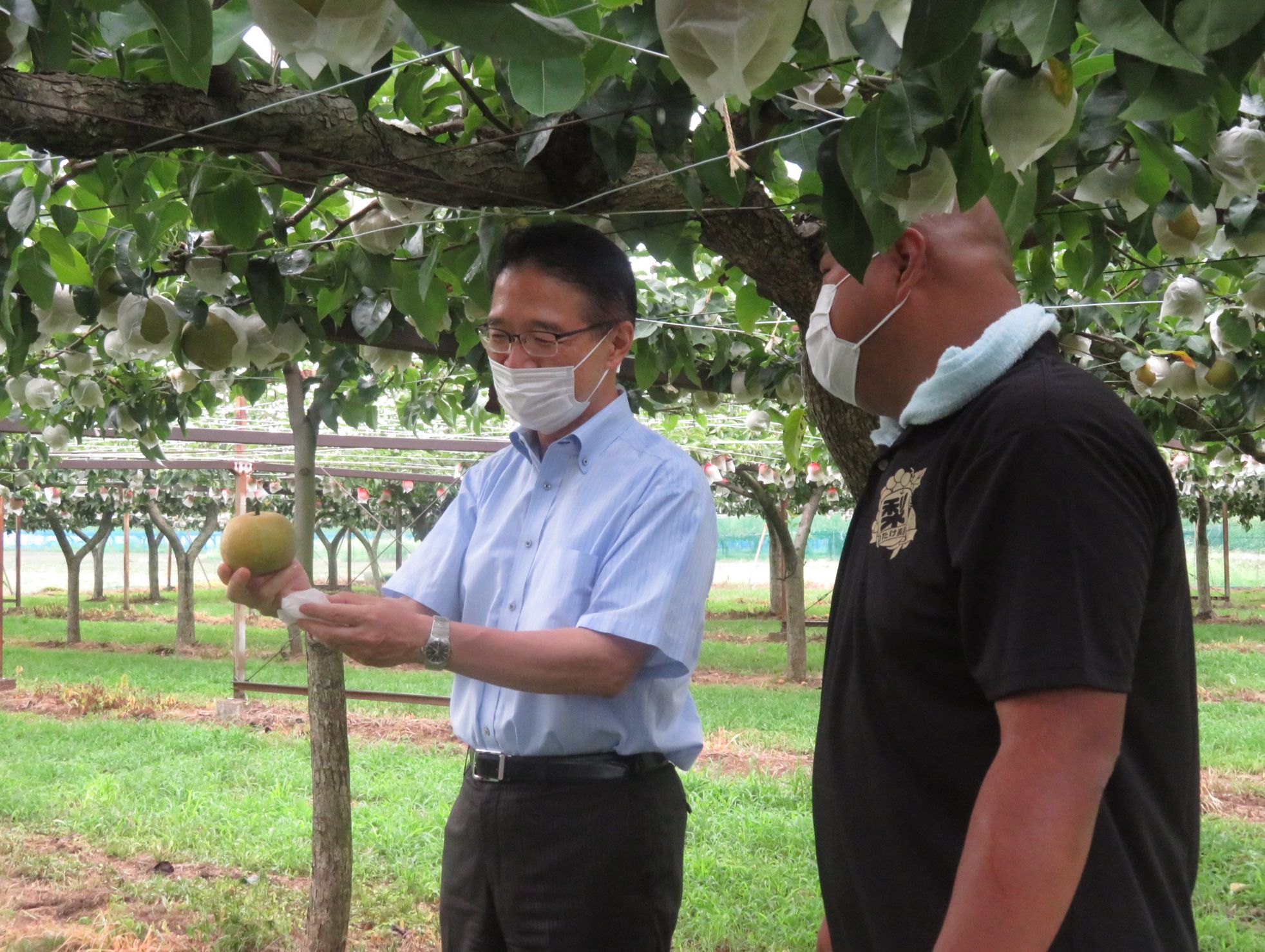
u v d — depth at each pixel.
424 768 8.21
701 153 1.95
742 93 1.01
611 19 1.52
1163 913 1.32
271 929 4.86
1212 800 7.36
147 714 10.77
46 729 9.76
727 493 20.72
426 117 2.43
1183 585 1.36
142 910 5.18
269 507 21.39
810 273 2.58
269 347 3.22
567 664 1.93
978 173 1.47
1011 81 1.37
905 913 1.36
